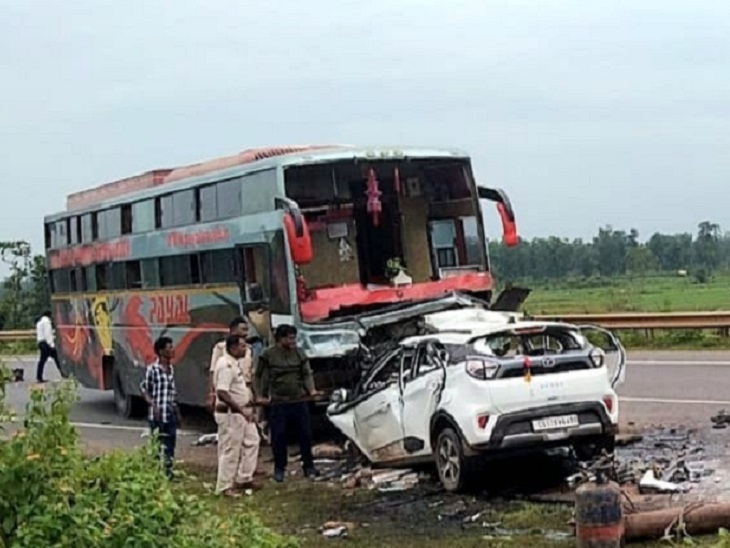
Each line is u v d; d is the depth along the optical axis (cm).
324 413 1631
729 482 1188
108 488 686
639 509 1088
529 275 5097
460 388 1220
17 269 4488
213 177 1820
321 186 1673
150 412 1456
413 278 1727
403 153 1698
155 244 2059
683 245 5847
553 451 1335
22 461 648
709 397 1836
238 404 1358
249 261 1722
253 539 715
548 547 985
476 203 1755
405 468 1395
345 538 1091
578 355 1230
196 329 1911
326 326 1584
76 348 2550
